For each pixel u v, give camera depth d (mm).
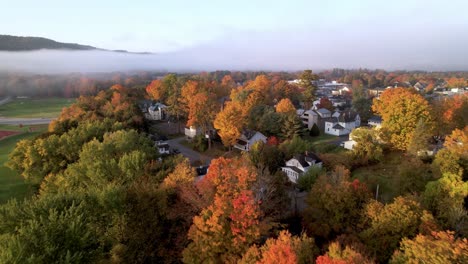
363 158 49656
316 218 30750
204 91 83938
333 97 134375
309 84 110438
